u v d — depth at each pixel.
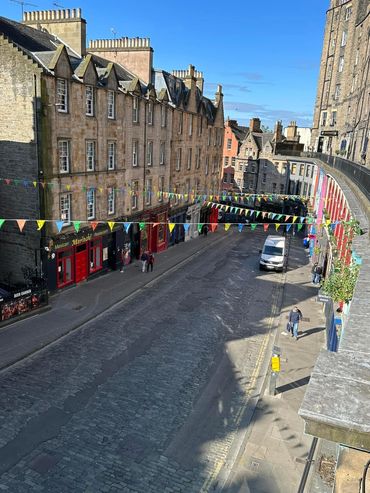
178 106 35.25
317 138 48.38
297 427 12.26
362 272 5.59
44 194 20.59
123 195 27.83
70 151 22.03
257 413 12.85
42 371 14.67
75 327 18.55
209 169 45.47
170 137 34.44
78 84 21.75
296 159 48.69
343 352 3.02
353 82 37.50
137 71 32.66
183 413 12.70
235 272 29.42
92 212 24.89
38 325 18.47
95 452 10.82
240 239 42.84
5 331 17.64
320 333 19.20
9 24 22.61
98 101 23.64
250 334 18.80
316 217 36.44
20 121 20.11
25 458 10.45
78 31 25.53
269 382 14.20
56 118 20.61
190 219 40.72
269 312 21.75
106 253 26.89
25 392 13.31
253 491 9.79
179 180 37.69
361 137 32.59
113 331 18.38
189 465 10.55
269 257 29.95
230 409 13.02
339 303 16.05
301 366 15.96
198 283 26.27
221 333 18.75
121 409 12.71
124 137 26.98
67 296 22.38
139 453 10.88
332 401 2.37
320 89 47.06
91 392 13.52
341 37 42.22
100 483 9.81
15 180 19.50
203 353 16.70
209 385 14.37
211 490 9.80
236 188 59.44
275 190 54.81
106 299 22.25
